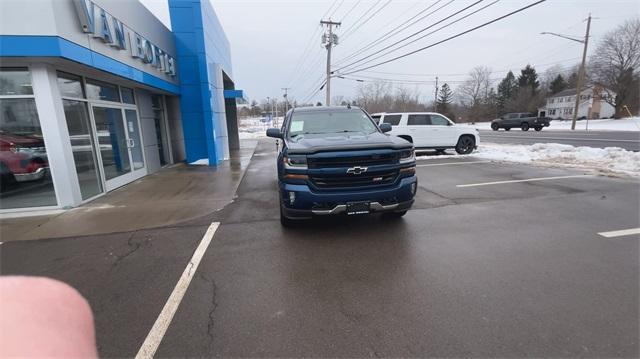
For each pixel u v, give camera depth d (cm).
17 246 435
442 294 294
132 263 377
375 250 394
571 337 233
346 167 409
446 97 7738
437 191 686
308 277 333
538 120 3038
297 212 417
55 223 528
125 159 853
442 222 490
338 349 229
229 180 864
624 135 2092
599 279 313
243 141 2538
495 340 232
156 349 233
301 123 559
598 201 580
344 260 370
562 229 449
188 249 412
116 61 696
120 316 274
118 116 828
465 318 258
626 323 246
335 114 583
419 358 218
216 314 273
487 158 1177
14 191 588
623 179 750
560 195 629
